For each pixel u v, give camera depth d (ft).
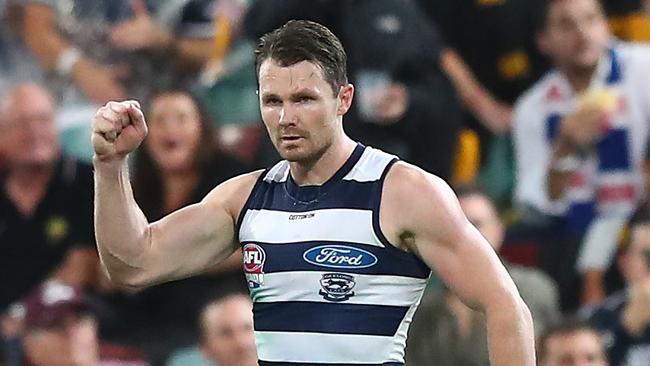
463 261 53.31
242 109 117.91
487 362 96.43
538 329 101.19
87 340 100.07
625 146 115.34
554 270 113.39
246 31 111.96
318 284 53.83
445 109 110.93
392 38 108.37
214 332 97.50
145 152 107.14
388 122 108.37
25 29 121.90
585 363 95.61
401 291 54.08
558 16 116.88
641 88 116.16
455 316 97.55
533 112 118.32
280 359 54.39
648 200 114.32
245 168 108.27
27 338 99.86
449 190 54.54
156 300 107.65
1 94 119.85
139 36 121.49
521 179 118.42
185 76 120.67
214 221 56.44
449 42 123.03
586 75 116.98
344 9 108.17
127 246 55.11
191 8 121.39
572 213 115.44
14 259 110.93
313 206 54.49
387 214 53.72
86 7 122.72
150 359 104.94
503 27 121.80
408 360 97.81
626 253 111.34
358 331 53.72
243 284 105.70
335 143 54.65
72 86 120.67
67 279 110.93
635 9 123.95
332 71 53.47
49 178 111.65
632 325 105.91
